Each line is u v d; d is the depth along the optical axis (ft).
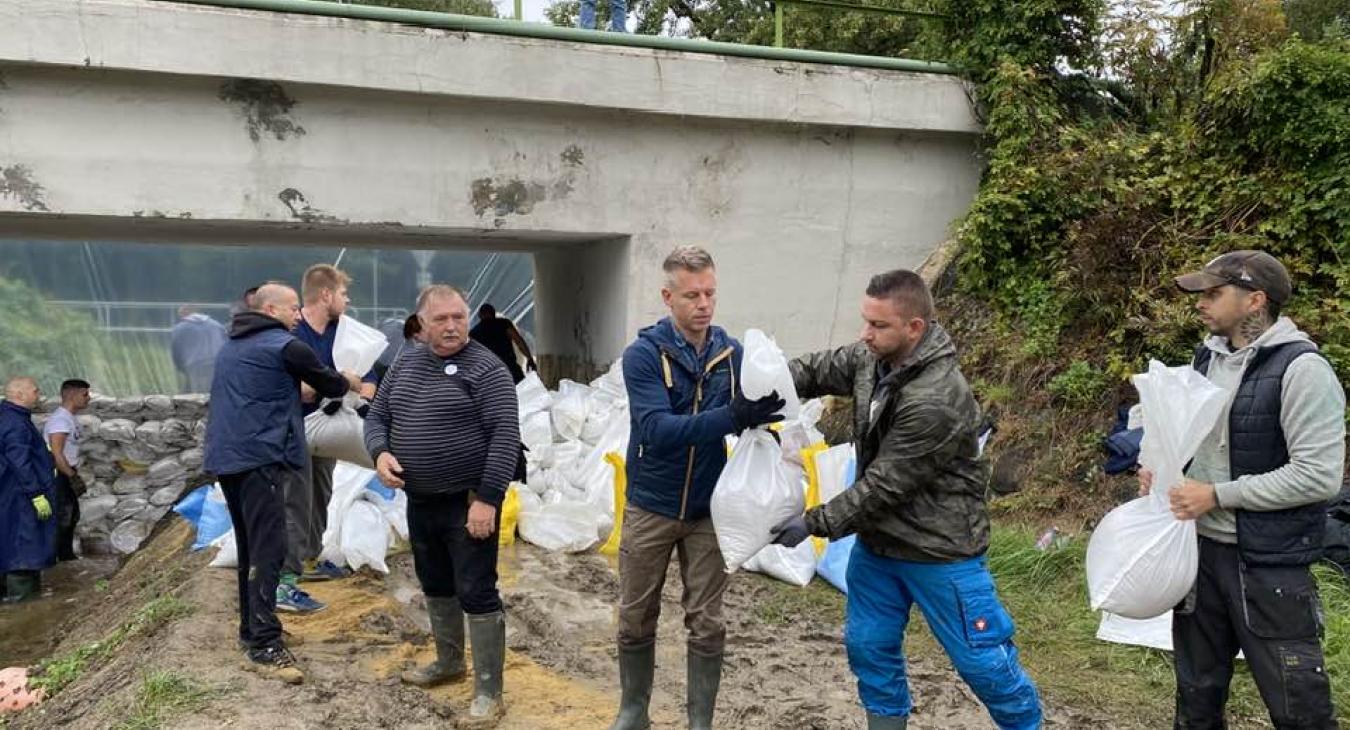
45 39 21.88
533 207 26.71
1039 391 24.89
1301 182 23.47
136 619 18.93
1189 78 30.27
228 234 28.84
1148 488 11.27
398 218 25.53
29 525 30.04
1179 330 22.84
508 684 15.15
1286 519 10.21
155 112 23.38
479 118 25.99
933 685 15.38
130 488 35.91
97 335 59.11
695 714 12.31
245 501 14.61
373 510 21.07
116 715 13.39
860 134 29.50
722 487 11.12
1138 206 25.26
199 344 43.16
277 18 23.52
